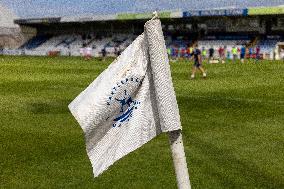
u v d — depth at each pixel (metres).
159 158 8.12
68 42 85.81
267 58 60.03
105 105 3.04
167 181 6.89
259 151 8.70
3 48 91.56
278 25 67.81
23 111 13.92
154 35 2.95
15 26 94.88
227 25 71.81
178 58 59.62
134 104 3.14
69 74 30.02
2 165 7.84
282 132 10.46
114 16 77.50
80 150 8.80
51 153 8.61
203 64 42.56
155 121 3.18
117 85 3.07
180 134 3.05
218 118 12.33
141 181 6.90
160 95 2.98
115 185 6.73
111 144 3.12
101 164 3.09
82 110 3.00
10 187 6.72
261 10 64.31
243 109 13.91
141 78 3.12
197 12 68.50
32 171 7.47
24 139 9.91
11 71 33.16
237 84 22.14
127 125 3.14
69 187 6.68
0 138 10.03
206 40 71.56
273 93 18.23
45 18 85.25
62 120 12.23
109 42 81.31
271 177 7.09
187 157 8.21
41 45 87.62
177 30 76.25
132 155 8.32
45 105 15.16
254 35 68.94
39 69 35.50
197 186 6.64
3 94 18.64
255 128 10.93
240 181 6.87
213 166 7.65
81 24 87.19
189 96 17.22
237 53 58.97
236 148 8.92
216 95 17.53
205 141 9.52
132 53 3.12
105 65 41.62
